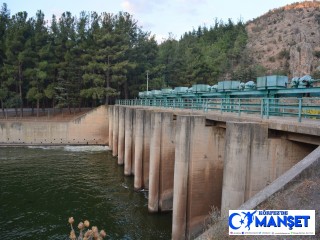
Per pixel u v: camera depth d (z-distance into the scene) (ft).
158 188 76.07
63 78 194.80
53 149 154.20
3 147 156.15
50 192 86.33
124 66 186.50
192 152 56.70
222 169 58.13
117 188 93.09
